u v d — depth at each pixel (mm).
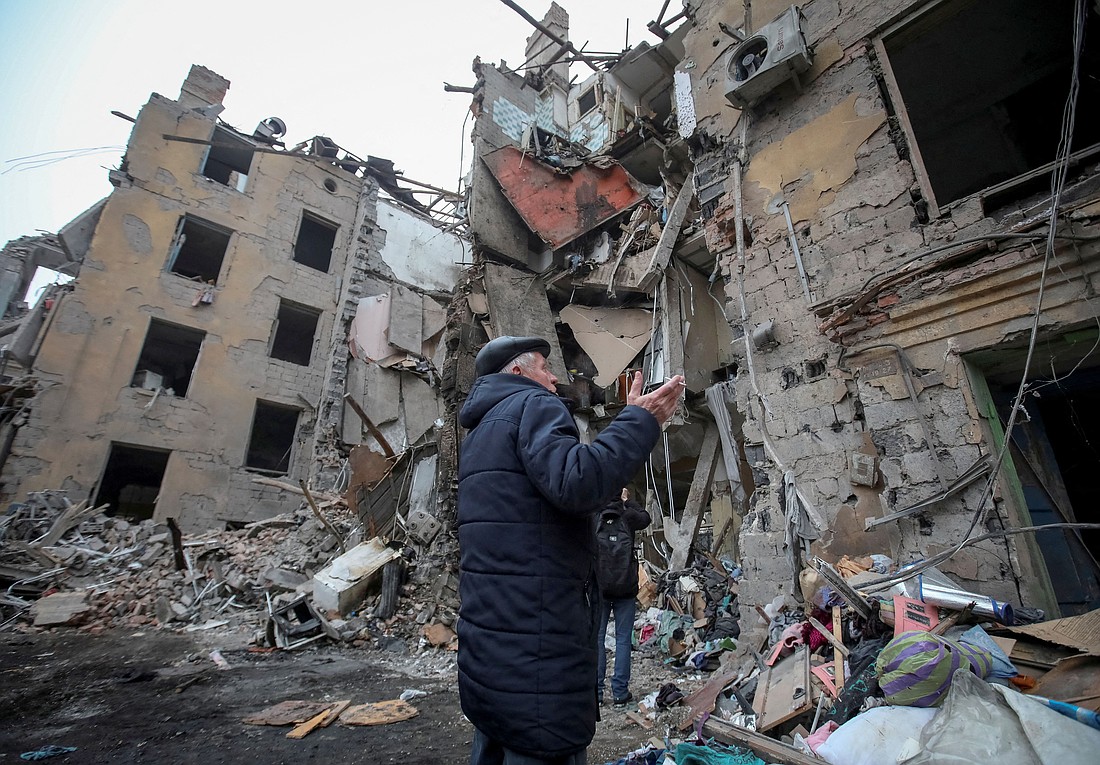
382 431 12852
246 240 12977
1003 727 1565
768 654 3426
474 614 1166
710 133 5598
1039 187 3537
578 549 1218
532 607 1118
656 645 5129
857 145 4355
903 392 3566
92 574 7996
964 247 3379
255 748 2705
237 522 11156
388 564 6906
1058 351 3250
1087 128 5711
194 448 11094
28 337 10383
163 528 10117
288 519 10320
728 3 5738
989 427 3340
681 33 9789
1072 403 3941
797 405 4258
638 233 8234
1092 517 3975
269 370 12531
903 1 4320
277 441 14391
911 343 3594
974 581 3068
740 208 5027
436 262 16188
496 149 9844
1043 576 3066
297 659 5102
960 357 3383
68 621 6605
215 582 7879
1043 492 3432
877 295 3781
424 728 3068
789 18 4688
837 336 3980
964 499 3225
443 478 7781
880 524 3484
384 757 2605
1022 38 4988
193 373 11539
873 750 1811
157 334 12156
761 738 2168
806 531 3873
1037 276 3104
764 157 4992
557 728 1042
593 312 8781
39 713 3246
